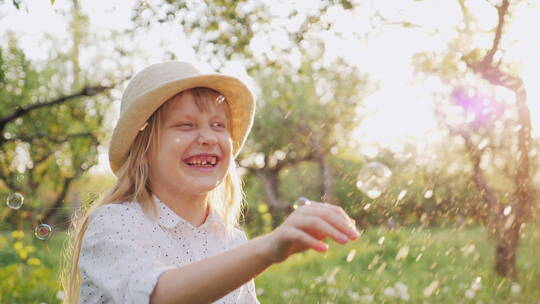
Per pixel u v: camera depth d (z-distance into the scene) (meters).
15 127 11.64
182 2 5.39
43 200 10.97
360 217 9.14
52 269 6.18
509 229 6.43
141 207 1.73
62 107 12.17
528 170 6.43
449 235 8.36
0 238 6.38
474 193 7.46
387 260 7.34
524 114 6.37
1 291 5.09
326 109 15.73
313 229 1.05
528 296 5.50
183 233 1.79
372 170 1.67
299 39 5.53
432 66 7.90
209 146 1.75
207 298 1.15
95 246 1.51
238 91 1.92
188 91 1.77
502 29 6.07
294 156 16.34
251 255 1.10
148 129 1.78
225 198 2.16
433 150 8.70
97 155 12.32
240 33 5.48
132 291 1.26
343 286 5.93
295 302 5.41
